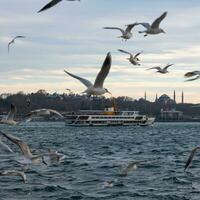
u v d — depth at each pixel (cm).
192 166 5550
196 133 17675
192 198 3681
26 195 3747
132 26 3206
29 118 2619
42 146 9550
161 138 13612
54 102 18750
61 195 3747
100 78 2142
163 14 3172
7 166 5394
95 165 5562
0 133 2498
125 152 7981
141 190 3941
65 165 5375
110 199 3616
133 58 3297
